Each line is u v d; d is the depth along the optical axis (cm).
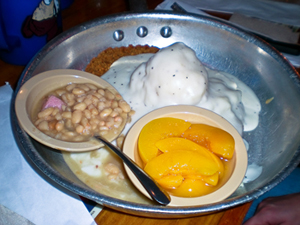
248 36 109
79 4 146
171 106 83
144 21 114
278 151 89
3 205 75
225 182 68
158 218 75
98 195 62
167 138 74
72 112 83
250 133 101
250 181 86
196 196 68
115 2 149
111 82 107
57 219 73
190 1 153
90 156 90
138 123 79
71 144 74
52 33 107
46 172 66
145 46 118
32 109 81
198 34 116
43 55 95
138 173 67
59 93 87
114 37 115
